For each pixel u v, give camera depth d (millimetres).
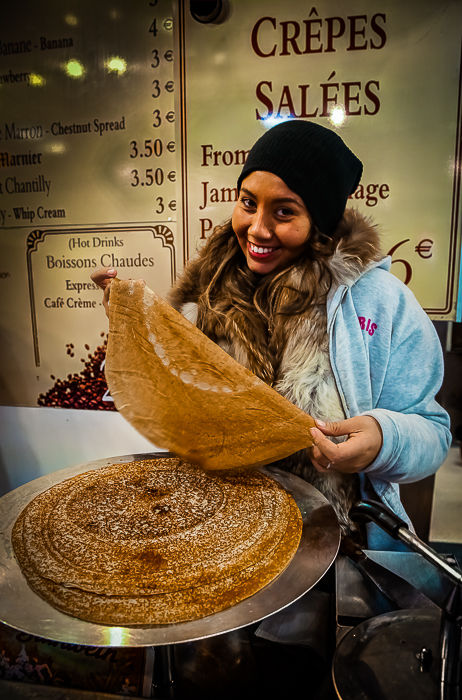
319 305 894
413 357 923
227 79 968
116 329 797
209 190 1024
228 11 935
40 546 572
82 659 737
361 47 900
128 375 793
